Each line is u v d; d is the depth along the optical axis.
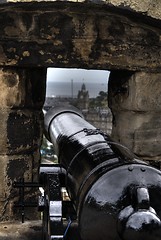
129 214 2.26
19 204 3.78
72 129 3.58
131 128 4.06
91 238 2.40
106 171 2.43
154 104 3.97
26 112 3.94
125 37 3.76
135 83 3.92
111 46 3.78
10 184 3.87
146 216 2.21
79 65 3.80
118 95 4.19
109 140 3.07
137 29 3.70
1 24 3.59
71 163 2.88
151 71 3.90
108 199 2.37
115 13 3.43
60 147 3.42
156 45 3.80
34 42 3.70
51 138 4.12
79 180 2.65
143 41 3.78
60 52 3.75
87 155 2.81
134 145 4.04
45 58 3.75
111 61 3.82
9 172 3.86
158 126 4.03
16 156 3.90
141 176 2.40
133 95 3.96
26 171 3.96
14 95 3.79
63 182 3.03
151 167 2.43
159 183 2.39
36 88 4.06
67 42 3.74
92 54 3.78
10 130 3.84
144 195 2.26
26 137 3.95
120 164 2.46
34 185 3.71
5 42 3.66
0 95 3.76
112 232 2.36
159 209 2.37
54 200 2.72
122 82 4.09
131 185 2.38
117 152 2.76
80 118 4.19
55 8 3.38
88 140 3.08
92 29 3.71
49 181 2.91
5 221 3.84
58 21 3.66
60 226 2.61
